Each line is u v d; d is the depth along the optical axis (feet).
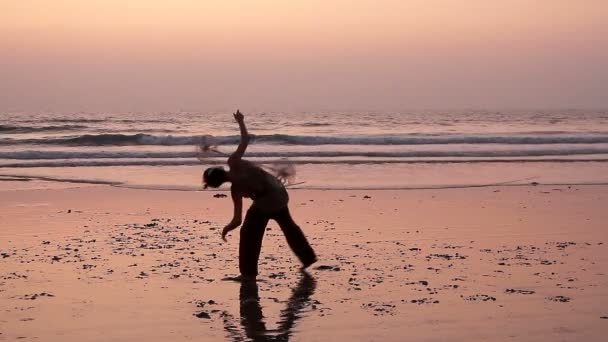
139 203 49.90
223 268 30.63
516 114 252.83
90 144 97.76
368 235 37.96
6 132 126.52
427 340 21.24
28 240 36.27
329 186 59.26
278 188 29.55
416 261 31.76
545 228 40.14
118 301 25.34
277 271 30.19
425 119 197.67
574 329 22.15
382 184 60.54
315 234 38.19
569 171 69.82
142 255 32.91
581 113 266.98
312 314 23.89
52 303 25.00
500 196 53.83
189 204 49.67
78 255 32.71
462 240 36.63
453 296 25.95
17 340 21.13
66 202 50.01
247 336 21.70
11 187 57.62
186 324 22.82
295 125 159.33
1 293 26.21
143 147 92.79
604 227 40.52
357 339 21.35
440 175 66.59
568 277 28.71
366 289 27.07
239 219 28.96
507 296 25.90
